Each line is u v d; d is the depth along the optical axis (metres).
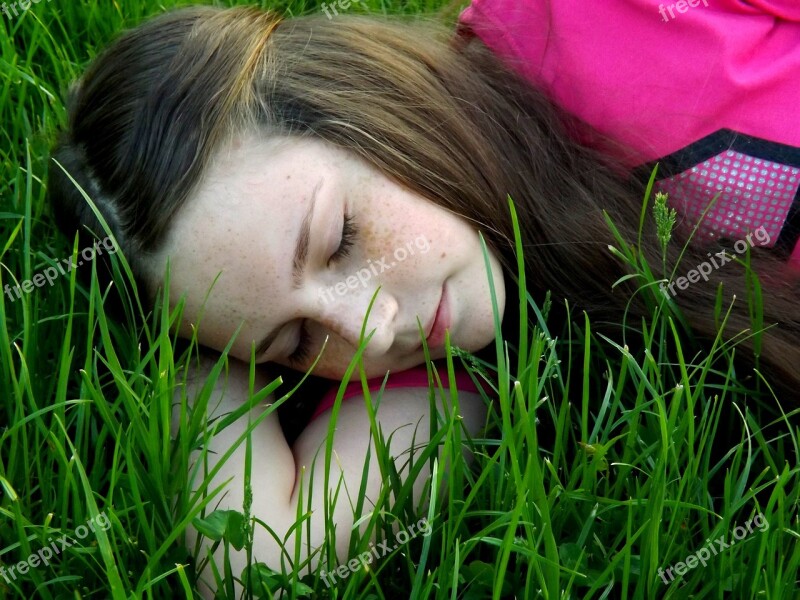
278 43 1.49
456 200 1.43
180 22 1.50
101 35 2.16
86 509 1.28
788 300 1.55
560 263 1.57
